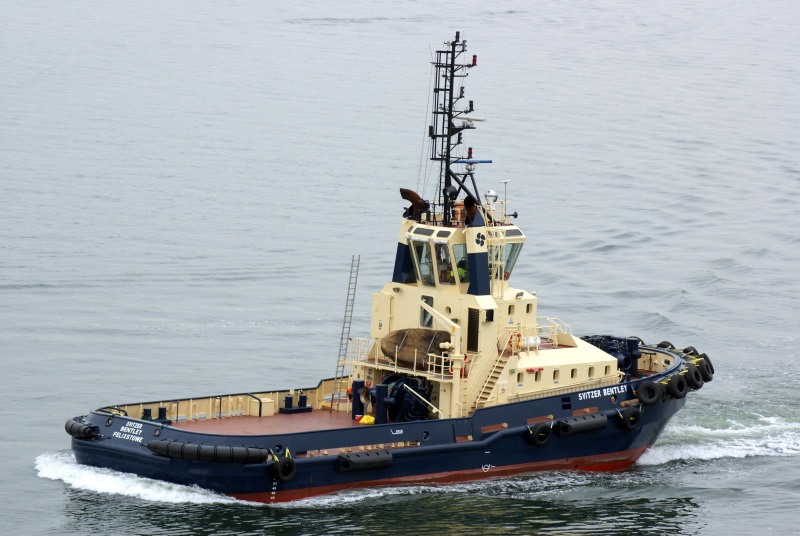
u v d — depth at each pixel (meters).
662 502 117.06
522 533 106.50
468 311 118.19
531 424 118.69
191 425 115.81
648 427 127.06
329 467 110.00
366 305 195.12
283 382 155.12
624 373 130.00
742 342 178.88
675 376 128.12
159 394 148.75
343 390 127.25
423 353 117.31
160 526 104.56
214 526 104.25
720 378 161.75
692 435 139.25
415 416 118.25
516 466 119.19
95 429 113.81
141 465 110.75
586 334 180.75
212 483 108.19
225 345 171.62
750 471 127.75
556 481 120.00
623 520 111.56
